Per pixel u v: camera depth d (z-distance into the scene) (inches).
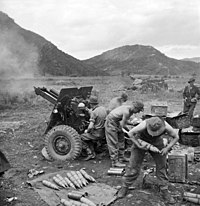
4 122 425.1
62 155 263.1
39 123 414.6
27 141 323.6
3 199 186.7
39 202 184.7
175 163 210.7
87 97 313.4
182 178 209.9
